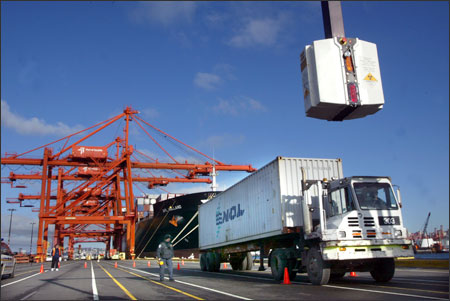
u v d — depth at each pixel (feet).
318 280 44.09
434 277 52.03
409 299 31.53
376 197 43.75
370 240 41.81
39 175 262.67
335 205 45.65
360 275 61.31
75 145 250.78
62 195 287.48
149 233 289.12
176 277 65.21
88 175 272.51
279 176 51.31
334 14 36.24
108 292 42.57
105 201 322.55
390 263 46.01
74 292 43.19
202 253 90.84
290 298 34.17
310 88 35.09
